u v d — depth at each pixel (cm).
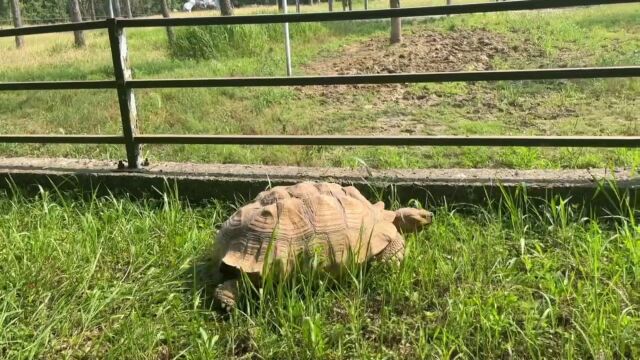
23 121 398
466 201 229
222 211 240
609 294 168
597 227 198
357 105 404
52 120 394
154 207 249
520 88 418
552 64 468
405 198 233
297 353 158
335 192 193
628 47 505
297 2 866
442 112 375
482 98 404
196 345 163
